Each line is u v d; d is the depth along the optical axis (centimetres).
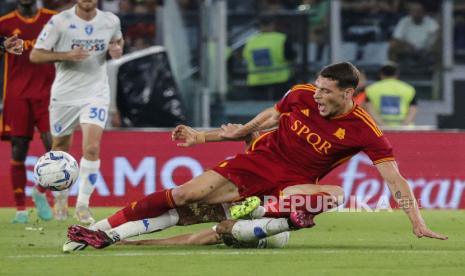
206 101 4494
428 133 3650
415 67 5031
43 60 2797
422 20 5031
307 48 4766
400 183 2075
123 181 3541
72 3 4575
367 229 2766
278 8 4919
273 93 4753
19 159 2992
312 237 2502
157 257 1988
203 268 1850
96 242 2061
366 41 5019
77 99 2877
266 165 2144
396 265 1916
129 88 4312
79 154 3516
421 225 2056
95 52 2873
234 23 4844
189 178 3569
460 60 5147
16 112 3036
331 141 2112
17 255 2023
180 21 4662
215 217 2170
